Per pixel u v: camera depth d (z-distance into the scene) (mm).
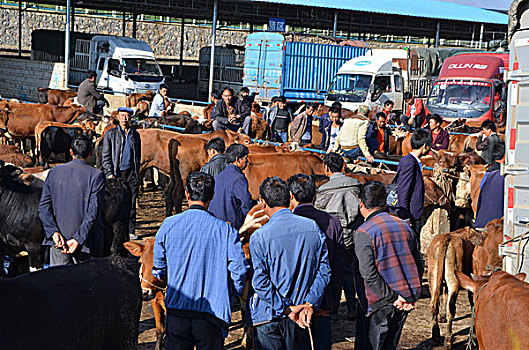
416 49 24906
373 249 4906
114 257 4332
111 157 9805
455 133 16938
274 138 14344
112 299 3908
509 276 4531
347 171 10508
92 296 3740
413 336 6762
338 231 4949
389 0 39031
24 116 15992
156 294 5660
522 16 5520
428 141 7387
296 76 27312
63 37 32250
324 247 4617
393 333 5156
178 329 4484
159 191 14555
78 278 3791
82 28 39688
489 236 6504
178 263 4469
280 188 4656
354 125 11016
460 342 6637
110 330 3852
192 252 4469
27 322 3279
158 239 4535
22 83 30484
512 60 5582
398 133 15742
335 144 11328
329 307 4855
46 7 39062
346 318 7246
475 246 6652
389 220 5016
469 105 20500
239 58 32219
